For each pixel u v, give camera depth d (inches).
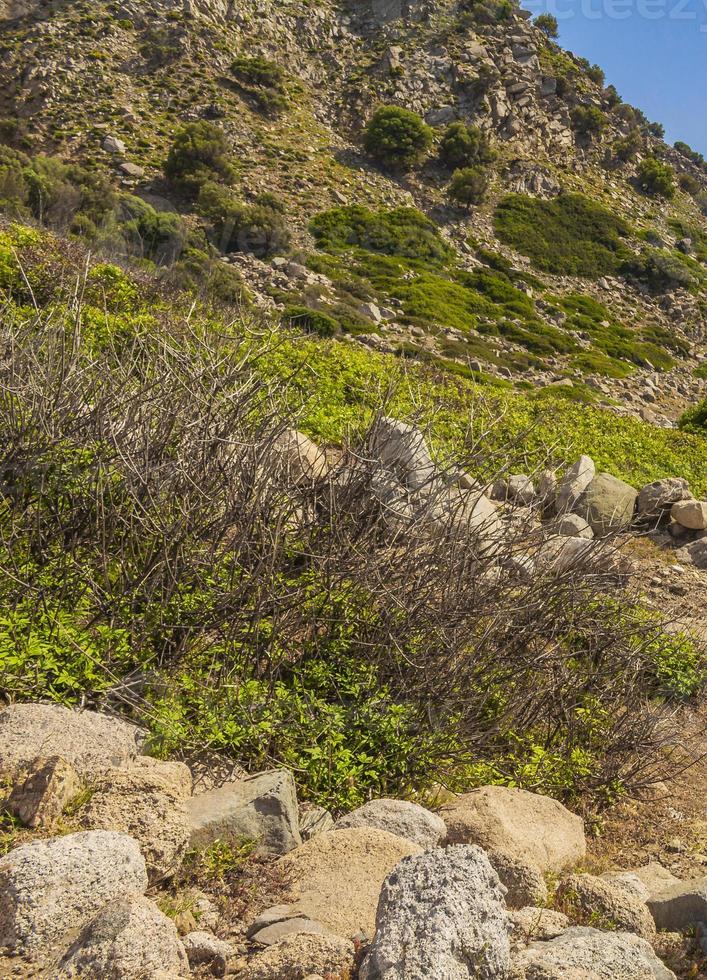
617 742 185.5
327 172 2071.9
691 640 236.7
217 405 170.2
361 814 130.6
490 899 88.4
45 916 86.0
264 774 130.0
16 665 134.8
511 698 175.3
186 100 2111.2
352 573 164.7
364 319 1212.5
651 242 2352.4
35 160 1462.8
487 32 2876.5
